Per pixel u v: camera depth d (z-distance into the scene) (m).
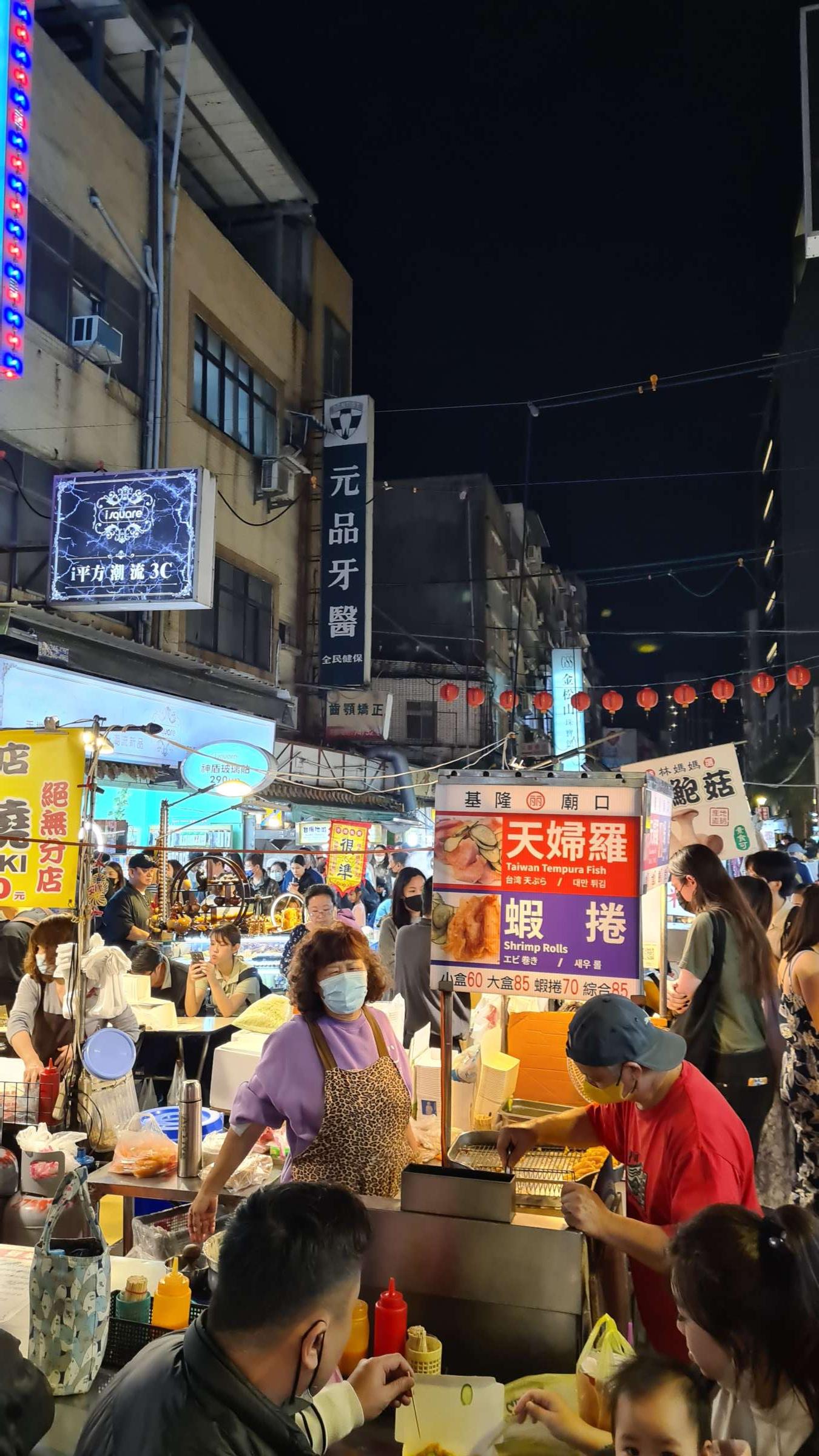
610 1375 2.10
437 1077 4.04
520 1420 2.19
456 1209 2.59
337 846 9.32
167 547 12.34
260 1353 1.61
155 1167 3.77
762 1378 1.75
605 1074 2.68
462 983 3.11
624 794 3.02
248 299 19.73
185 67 16.28
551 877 3.05
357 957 3.25
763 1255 1.79
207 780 9.03
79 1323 2.35
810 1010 3.84
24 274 10.77
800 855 17.30
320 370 23.09
